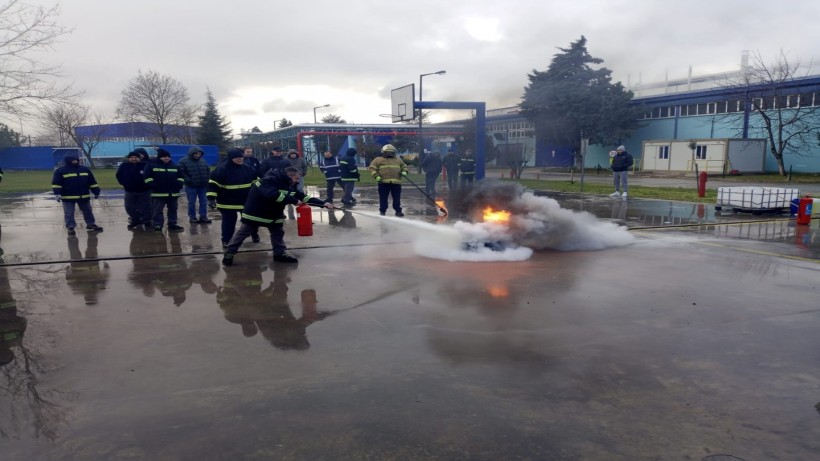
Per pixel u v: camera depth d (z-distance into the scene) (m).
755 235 9.23
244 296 5.45
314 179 26.52
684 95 38.03
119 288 5.77
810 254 7.54
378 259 7.24
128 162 9.95
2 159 49.16
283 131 37.53
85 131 51.59
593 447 2.73
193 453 2.66
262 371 3.62
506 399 3.23
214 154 45.41
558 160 41.47
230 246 6.88
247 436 2.81
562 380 3.49
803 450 2.70
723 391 3.34
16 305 5.13
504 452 2.68
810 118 31.91
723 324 4.57
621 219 11.24
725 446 2.74
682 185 23.53
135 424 2.93
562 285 5.84
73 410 3.08
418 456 2.64
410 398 3.24
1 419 2.98
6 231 9.82
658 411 3.09
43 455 2.63
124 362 3.76
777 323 4.59
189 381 3.46
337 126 33.66
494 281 6.02
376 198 16.45
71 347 4.04
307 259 7.27
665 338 4.24
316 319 4.72
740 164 32.84
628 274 6.36
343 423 2.95
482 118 16.64
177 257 7.44
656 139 39.41
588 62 36.22
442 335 4.32
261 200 6.74
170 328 4.48
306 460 2.60
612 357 3.87
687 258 7.28
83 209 9.71
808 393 3.31
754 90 32.12
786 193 11.84
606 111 35.62
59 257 7.41
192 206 10.86
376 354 3.92
